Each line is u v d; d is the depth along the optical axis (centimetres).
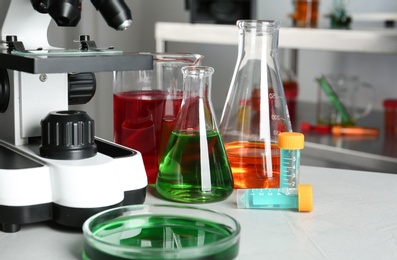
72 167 77
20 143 91
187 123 89
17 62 79
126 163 85
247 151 93
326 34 231
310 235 78
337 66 311
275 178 93
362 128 253
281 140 90
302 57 317
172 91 96
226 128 95
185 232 74
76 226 78
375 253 73
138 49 238
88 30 173
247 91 94
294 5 279
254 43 94
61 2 80
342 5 272
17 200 77
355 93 295
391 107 255
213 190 89
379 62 302
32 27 96
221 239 72
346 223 83
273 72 95
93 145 83
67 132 81
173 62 96
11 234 78
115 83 98
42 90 91
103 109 187
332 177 106
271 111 93
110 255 66
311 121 270
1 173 77
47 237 77
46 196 79
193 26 258
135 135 97
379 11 301
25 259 71
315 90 316
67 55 81
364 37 223
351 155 219
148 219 77
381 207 90
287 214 86
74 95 96
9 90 90
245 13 270
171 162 90
